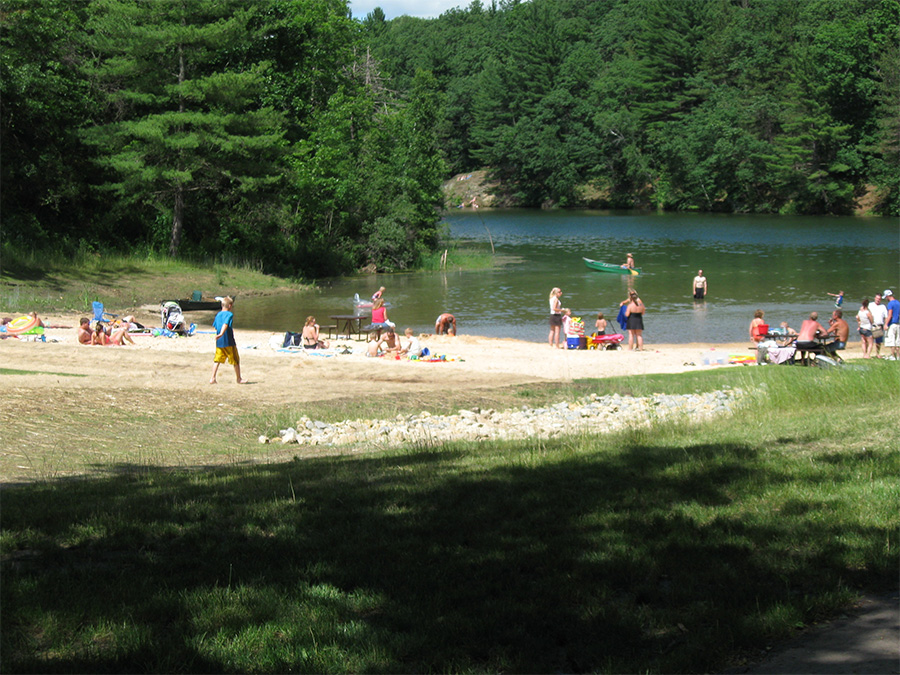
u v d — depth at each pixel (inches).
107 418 539.8
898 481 291.4
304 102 1978.3
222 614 192.2
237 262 1710.1
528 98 5216.5
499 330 1156.5
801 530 240.7
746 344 1019.3
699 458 350.3
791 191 3878.0
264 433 536.4
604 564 220.1
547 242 2687.0
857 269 1820.9
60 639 179.2
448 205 5295.3
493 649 176.2
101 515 276.5
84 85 1622.8
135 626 185.2
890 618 184.1
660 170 4694.9
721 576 210.1
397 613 193.6
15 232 1433.3
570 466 349.1
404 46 6756.9
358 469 373.1
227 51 1761.8
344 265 1916.8
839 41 3703.3
